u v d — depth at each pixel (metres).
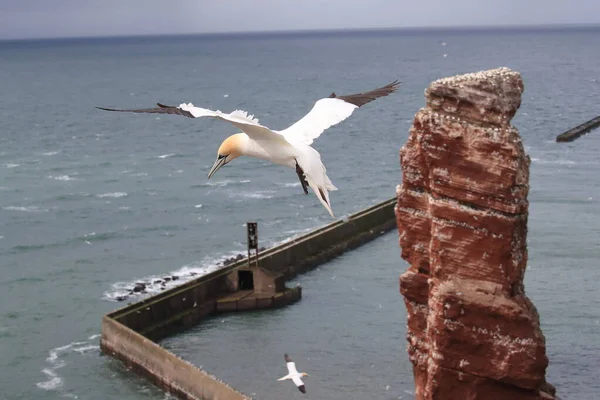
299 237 72.81
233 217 90.31
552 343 51.81
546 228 78.31
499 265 32.81
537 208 86.56
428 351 36.66
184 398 47.19
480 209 32.34
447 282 33.75
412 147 34.72
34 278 69.94
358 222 78.88
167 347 55.28
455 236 33.06
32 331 58.19
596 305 58.06
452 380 34.53
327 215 91.88
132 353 51.25
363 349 52.97
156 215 90.69
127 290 66.88
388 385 47.81
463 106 31.86
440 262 33.72
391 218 83.69
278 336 56.16
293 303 62.22
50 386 50.00
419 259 36.03
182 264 73.94
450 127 31.95
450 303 33.47
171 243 80.44
